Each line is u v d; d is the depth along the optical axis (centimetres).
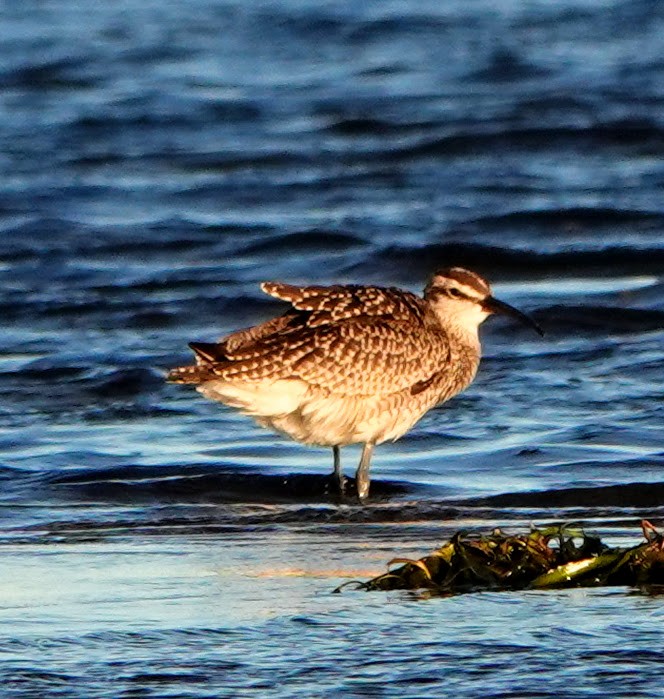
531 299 2055
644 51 4016
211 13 4638
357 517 1254
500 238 2433
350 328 1406
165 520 1241
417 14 4519
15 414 1616
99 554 1111
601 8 4550
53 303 2084
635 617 902
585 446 1449
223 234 2484
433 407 1540
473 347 1518
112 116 3450
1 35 4353
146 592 988
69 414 1616
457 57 4034
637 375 1706
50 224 2558
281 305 2069
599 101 3459
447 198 2714
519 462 1414
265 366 1370
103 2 4866
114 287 2189
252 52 4169
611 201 2625
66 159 3086
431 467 1420
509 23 4397
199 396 1669
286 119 3444
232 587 1001
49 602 963
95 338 1934
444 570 1002
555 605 933
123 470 1394
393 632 881
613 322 1936
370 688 792
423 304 1488
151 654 848
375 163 3042
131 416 1606
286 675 812
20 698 783
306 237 2420
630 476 1346
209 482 1362
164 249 2417
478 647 851
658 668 814
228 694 787
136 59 4084
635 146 3089
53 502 1305
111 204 2739
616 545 1102
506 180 2834
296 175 2942
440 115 3378
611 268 2261
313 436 1403
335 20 4444
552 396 1634
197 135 3316
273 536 1178
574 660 827
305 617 916
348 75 3878
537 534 1022
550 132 3141
